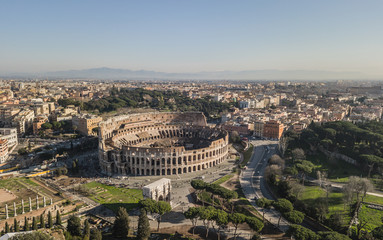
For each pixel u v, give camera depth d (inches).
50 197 7086.6
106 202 7012.8
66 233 5334.6
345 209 6156.5
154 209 5654.5
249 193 7519.7
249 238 5452.8
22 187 7770.7
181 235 5556.1
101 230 5767.7
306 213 6181.1
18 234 4596.5
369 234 5019.7
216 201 7042.3
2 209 6309.1
